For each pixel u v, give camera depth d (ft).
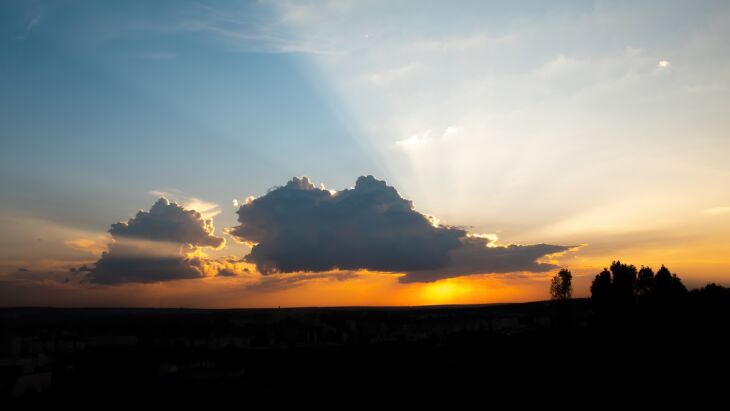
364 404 273.54
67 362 342.85
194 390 298.15
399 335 523.29
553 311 395.75
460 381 304.71
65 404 273.13
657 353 261.44
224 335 489.67
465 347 403.75
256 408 269.64
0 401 273.75
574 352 312.29
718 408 205.87
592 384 256.52
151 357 342.44
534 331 431.43
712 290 290.97
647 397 228.63
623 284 303.07
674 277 293.84
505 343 390.21
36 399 278.67
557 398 251.39
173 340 460.96
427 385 301.84
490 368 325.01
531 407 245.86
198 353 403.34
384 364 364.17
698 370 238.48
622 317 296.92
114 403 274.98
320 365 364.99
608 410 225.76
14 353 382.01
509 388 280.72
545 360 316.19
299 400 278.05
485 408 254.88
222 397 286.46
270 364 369.91
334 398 282.77
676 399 221.25
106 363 317.01
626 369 258.16
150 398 283.59
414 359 377.71
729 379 226.79
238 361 380.78
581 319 399.03
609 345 287.07
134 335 479.00
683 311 282.77
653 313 293.02
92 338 461.37
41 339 440.86
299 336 505.66
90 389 292.81
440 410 258.16
